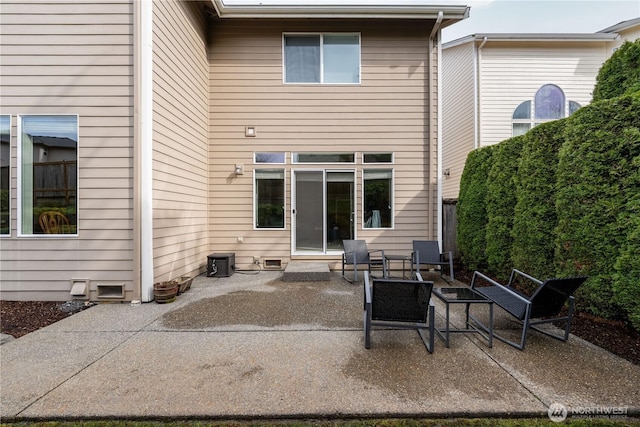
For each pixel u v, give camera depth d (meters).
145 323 3.40
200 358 2.61
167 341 2.95
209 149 6.34
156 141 4.35
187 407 1.99
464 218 6.15
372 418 1.93
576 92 8.69
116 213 4.08
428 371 2.41
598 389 2.17
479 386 2.21
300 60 6.40
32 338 3.01
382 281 2.70
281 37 6.31
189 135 5.43
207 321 3.46
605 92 4.34
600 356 2.64
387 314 2.81
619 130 2.98
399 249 6.43
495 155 5.36
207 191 6.28
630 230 2.84
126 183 4.08
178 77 5.02
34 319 3.51
